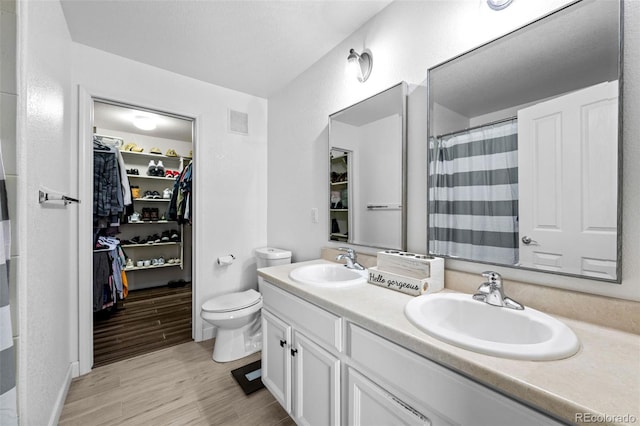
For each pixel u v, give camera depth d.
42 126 1.16
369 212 1.63
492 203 1.10
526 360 0.62
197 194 2.32
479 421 0.63
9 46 0.92
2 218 0.85
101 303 2.64
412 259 1.17
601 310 0.82
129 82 2.02
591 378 0.56
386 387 0.87
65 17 1.58
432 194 1.31
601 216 0.84
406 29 1.43
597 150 0.85
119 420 1.43
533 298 0.96
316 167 2.08
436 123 1.29
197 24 1.66
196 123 2.33
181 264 4.00
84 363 1.83
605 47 0.84
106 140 3.49
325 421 1.11
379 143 1.56
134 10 1.54
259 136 2.67
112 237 3.10
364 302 1.04
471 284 1.13
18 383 0.93
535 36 0.99
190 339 2.37
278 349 1.43
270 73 2.24
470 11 1.17
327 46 1.89
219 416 1.46
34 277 1.06
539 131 0.97
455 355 0.65
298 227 2.28
